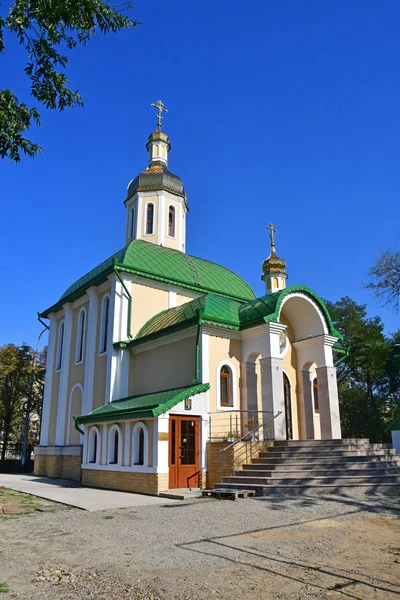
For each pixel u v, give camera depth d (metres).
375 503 11.13
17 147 8.84
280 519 9.37
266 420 16.41
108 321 21.44
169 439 14.82
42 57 9.13
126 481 15.42
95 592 5.36
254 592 5.28
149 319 21.75
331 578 5.71
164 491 13.97
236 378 17.48
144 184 28.73
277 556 6.67
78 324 25.06
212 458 15.37
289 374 19.77
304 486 12.76
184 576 5.86
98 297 23.23
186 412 15.37
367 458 14.88
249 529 8.48
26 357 36.44
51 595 5.29
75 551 7.20
